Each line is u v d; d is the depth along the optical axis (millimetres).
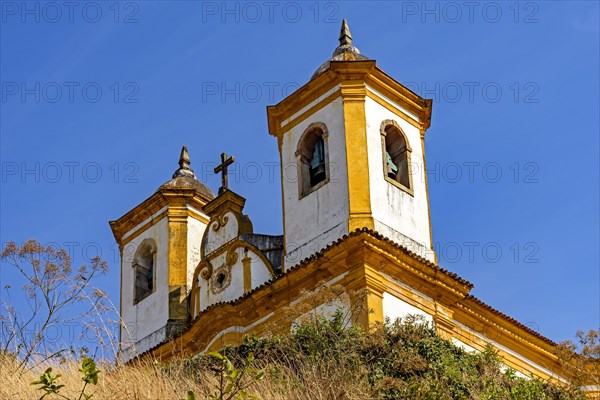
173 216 37281
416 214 32688
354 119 32719
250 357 19125
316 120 33500
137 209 38062
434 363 25328
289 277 30734
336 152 32562
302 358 24609
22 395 20719
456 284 31344
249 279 33031
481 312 32250
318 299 28891
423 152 34156
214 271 34250
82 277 22844
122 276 37875
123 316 37000
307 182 33281
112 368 21750
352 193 31625
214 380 22562
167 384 21484
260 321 31328
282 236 33688
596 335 29438
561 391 26453
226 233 34625
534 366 33625
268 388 22000
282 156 34000
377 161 32531
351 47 35344
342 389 22500
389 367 24797
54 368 22188
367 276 29641
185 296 35938
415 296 30719
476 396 24266
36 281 22906
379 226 31344
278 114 34438
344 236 30016
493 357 27203
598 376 29922
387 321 27734
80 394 19797
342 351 25094
